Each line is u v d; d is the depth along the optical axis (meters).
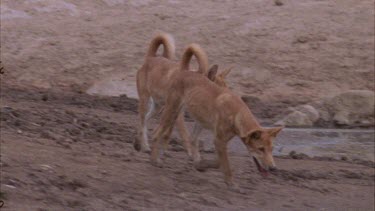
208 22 80.50
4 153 30.88
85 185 28.53
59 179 28.53
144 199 28.48
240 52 75.38
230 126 30.58
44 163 30.41
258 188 34.00
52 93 63.88
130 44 76.56
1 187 25.92
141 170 32.69
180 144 43.31
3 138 34.56
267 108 63.97
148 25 80.06
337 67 74.19
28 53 74.50
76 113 49.41
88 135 41.50
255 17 81.31
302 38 77.69
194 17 81.81
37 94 62.16
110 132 44.56
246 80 71.38
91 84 69.62
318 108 61.47
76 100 59.84
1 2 83.25
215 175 34.12
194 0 86.12
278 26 79.69
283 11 82.75
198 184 32.06
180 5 84.94
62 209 25.31
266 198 32.22
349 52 76.38
